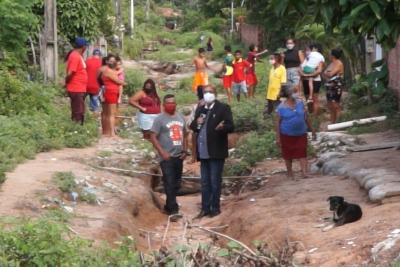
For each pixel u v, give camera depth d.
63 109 19.33
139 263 7.71
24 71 21.28
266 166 15.45
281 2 11.32
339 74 17.64
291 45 19.50
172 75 37.09
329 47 24.80
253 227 10.84
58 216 10.35
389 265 7.63
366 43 22.44
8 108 17.17
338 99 17.66
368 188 11.07
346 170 12.85
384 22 10.41
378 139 15.49
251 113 18.86
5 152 13.66
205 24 64.81
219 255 7.81
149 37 60.47
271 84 19.38
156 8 80.31
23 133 15.25
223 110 12.62
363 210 10.11
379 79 12.60
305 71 18.59
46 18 22.28
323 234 9.38
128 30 55.53
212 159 12.71
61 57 26.06
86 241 7.71
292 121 13.32
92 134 17.14
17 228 7.45
